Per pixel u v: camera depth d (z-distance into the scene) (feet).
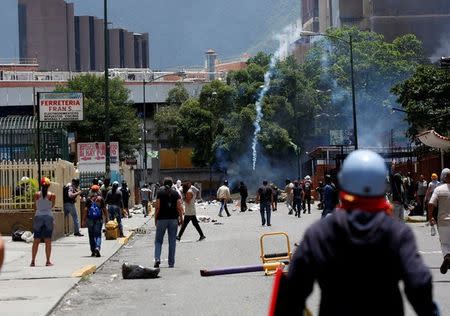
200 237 102.17
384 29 349.82
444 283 54.29
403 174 196.65
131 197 227.40
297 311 17.70
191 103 316.81
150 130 364.99
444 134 162.81
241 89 301.22
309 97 294.05
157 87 369.71
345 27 320.70
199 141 312.91
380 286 17.30
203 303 49.80
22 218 103.40
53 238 101.24
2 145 125.18
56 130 126.82
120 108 261.03
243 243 93.40
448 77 164.66
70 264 72.59
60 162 109.60
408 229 17.58
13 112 362.94
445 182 55.06
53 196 71.26
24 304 49.52
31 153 124.57
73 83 269.03
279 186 295.28
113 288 58.08
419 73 167.22
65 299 53.06
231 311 46.50
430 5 350.43
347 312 17.22
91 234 80.64
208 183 361.10
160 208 68.54
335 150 239.91
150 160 360.07
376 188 17.81
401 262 17.19
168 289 56.75
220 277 62.13
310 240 17.65
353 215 17.71
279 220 148.15
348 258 17.33
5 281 60.75
